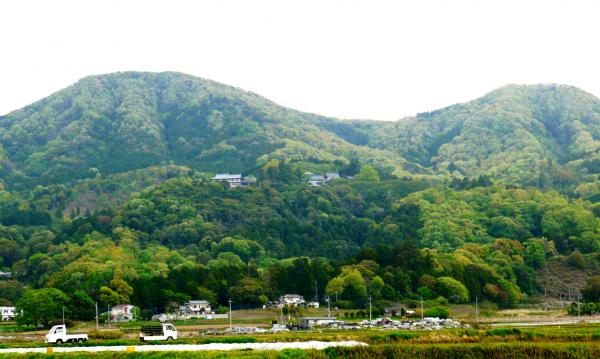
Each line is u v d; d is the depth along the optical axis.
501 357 125.19
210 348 130.75
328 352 123.50
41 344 146.88
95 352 125.88
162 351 124.31
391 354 124.25
